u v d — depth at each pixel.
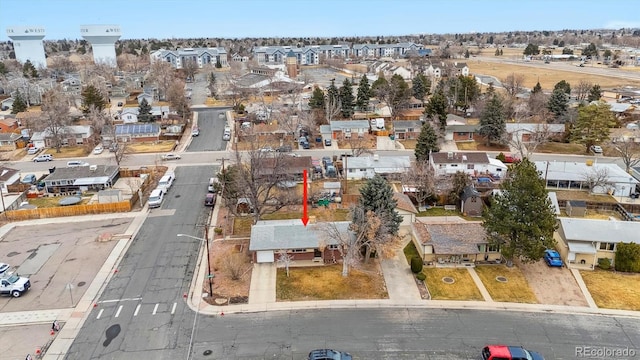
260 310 39.62
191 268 46.75
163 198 65.62
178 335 36.47
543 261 47.62
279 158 62.91
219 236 53.84
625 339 35.94
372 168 72.31
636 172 71.75
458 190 62.00
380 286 43.19
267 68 178.00
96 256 49.28
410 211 54.53
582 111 86.69
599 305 40.22
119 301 41.12
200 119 114.88
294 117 103.06
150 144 93.75
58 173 71.31
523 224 43.81
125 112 109.38
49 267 46.97
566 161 80.44
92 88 115.56
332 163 77.50
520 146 84.62
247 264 47.22
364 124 95.94
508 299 41.12
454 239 47.78
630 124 96.81
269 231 49.34
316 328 37.22
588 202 61.66
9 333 36.72
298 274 45.19
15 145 93.19
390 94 115.19
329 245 47.12
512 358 32.41
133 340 35.94
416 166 67.62
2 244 52.16
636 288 42.66
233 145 92.00
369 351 34.50
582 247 46.09
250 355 34.19
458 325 37.56
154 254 49.69
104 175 71.31
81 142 94.56
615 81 160.00
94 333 36.78
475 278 44.50
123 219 58.94
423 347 34.94
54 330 36.91
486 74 183.88
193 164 80.88
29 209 59.81
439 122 91.81
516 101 116.25
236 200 61.06
